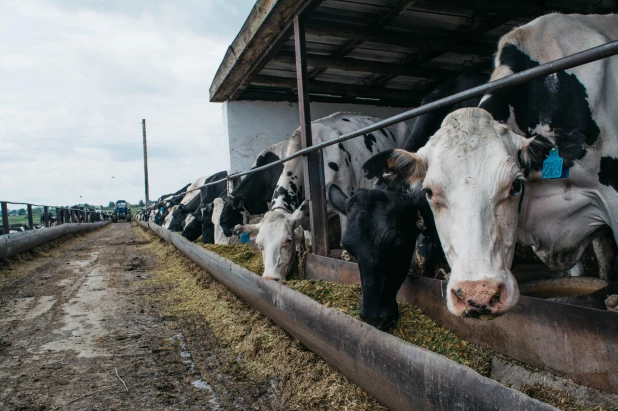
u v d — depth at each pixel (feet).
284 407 8.62
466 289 6.99
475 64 27.78
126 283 22.29
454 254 7.89
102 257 34.63
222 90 29.58
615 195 9.86
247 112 32.14
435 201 8.23
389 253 9.98
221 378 10.23
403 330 9.98
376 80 29.86
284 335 11.46
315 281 13.12
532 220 10.70
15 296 19.88
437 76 27.84
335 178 20.12
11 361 11.82
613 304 8.67
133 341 13.12
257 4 19.02
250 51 22.44
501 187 7.66
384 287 10.05
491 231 7.56
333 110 32.89
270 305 11.84
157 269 26.61
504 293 6.98
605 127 9.69
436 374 5.88
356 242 10.16
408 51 25.08
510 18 21.09
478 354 9.03
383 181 10.29
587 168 9.87
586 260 17.30
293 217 17.03
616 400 6.74
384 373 6.98
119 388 9.94
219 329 13.55
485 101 10.23
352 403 7.97
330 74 28.14
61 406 9.20
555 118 9.89
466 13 20.65
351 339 7.86
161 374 10.63
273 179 24.80
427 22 21.57
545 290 10.50
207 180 46.21
